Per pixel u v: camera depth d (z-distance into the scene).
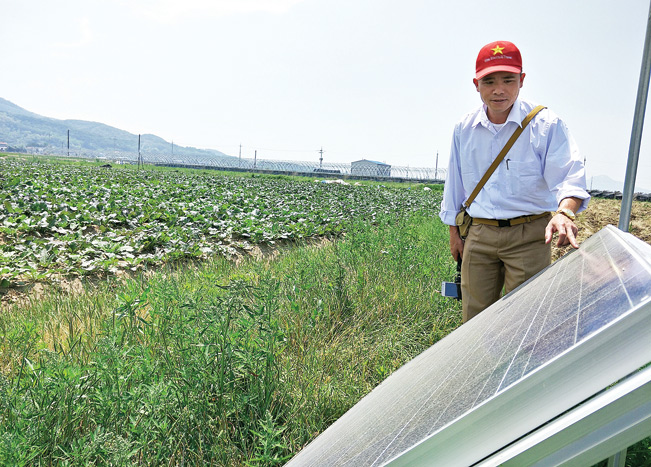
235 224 12.63
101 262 8.15
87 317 5.30
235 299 3.55
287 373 3.62
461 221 3.76
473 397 0.89
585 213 17.25
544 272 2.29
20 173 23.47
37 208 11.77
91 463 2.37
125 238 10.31
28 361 3.31
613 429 0.67
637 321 0.68
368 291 5.63
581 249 2.01
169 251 9.34
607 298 0.91
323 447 1.60
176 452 2.68
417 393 1.37
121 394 2.82
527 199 3.45
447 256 8.13
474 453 0.75
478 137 3.53
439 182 76.12
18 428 2.47
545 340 0.94
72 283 7.66
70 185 18.64
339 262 6.88
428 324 5.20
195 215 13.66
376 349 4.39
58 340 4.51
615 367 0.68
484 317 2.10
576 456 0.68
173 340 3.77
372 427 1.35
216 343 3.22
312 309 4.84
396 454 0.89
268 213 16.11
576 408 0.71
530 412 0.72
